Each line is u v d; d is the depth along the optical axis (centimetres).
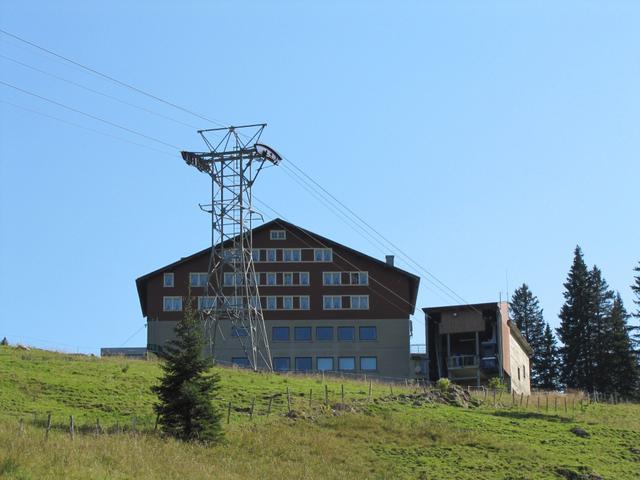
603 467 5053
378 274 10925
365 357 10694
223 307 8888
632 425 6450
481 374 9200
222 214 8475
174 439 4672
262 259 10925
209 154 8438
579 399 7738
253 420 5384
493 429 5722
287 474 4369
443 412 6100
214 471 4206
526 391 10562
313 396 6191
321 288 10869
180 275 10762
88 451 4081
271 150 8419
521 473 4788
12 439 4072
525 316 13600
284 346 10694
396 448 5109
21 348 7106
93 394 5588
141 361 7006
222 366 7969
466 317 9431
